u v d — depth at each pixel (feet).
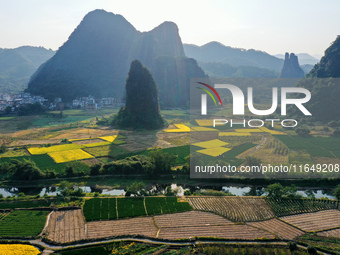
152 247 251.80
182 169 446.19
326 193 380.37
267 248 249.96
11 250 239.91
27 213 310.04
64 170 446.60
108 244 254.06
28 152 562.25
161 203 337.93
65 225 286.05
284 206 332.19
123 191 395.34
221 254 240.94
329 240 262.26
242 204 339.16
